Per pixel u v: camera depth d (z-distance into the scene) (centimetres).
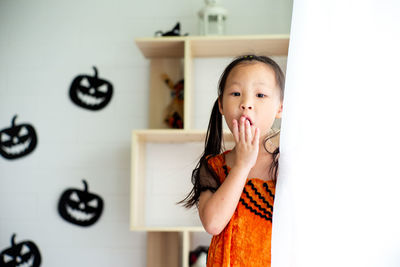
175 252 193
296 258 63
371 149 63
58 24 219
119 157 208
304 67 65
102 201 205
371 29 65
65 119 212
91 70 214
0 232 206
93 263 202
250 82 76
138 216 189
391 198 62
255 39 181
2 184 209
